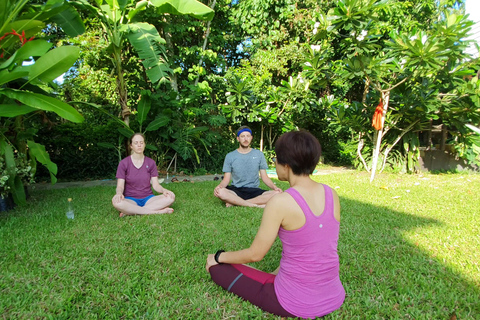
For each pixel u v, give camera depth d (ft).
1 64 10.53
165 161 26.66
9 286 6.70
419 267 7.79
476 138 24.95
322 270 5.08
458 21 17.39
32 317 5.66
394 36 18.90
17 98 10.06
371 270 7.64
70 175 23.17
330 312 5.45
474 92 21.43
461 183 21.63
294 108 29.84
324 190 5.14
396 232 10.57
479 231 10.76
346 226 11.23
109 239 9.49
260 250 5.03
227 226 10.95
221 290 6.61
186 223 11.27
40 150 13.41
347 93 41.75
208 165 28.35
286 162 5.07
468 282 7.10
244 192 14.67
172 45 28.73
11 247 8.76
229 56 40.24
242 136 14.52
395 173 27.07
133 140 12.84
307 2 33.68
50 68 10.21
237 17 33.42
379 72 19.62
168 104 24.48
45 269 7.48
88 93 31.04
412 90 23.15
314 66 23.00
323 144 35.73
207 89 25.72
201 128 25.43
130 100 29.09
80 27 17.43
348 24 17.56
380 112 21.75
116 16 19.67
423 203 15.17
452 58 18.95
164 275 7.25
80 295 6.33
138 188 13.03
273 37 33.37
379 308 6.03
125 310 6.00
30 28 11.77
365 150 28.73
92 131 23.31
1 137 12.18
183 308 6.03
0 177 11.76
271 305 5.41
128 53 25.17
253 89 29.17
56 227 10.49
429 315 5.79
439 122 30.19
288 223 4.89
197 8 18.71
